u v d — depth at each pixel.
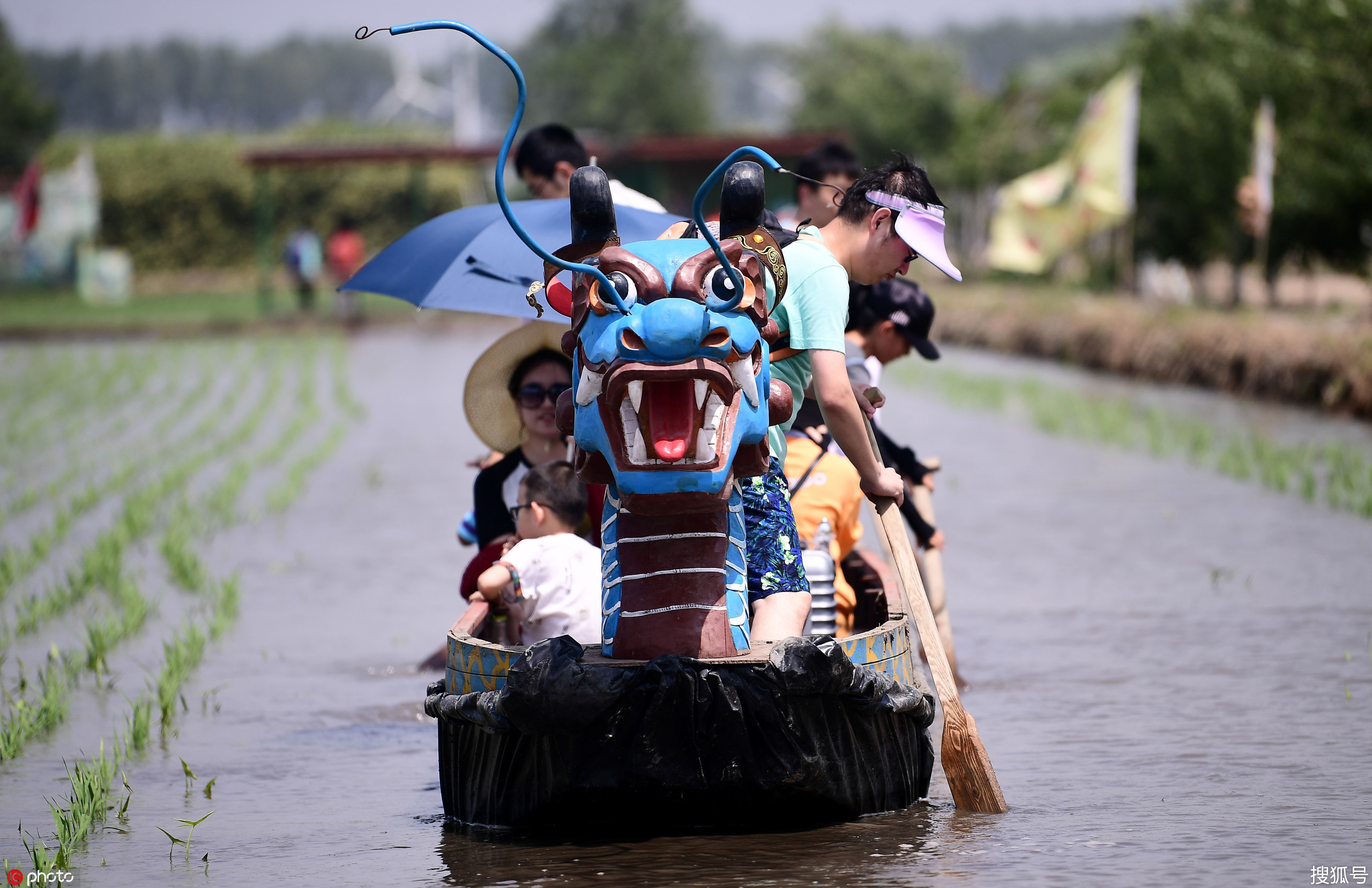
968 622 31.50
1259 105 97.00
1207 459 55.72
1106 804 19.17
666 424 16.58
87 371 104.50
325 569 39.09
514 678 17.19
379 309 175.50
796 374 20.19
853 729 18.17
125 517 44.94
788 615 19.30
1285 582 34.16
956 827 18.25
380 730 24.27
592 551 22.30
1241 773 20.47
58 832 18.50
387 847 18.11
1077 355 104.00
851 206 20.61
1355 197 91.81
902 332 25.58
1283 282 144.38
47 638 31.16
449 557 40.56
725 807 17.67
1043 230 109.81
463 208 27.81
